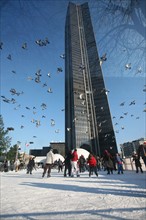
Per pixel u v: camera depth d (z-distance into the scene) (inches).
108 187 225.8
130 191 186.4
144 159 321.4
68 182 305.7
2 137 1266.0
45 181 339.3
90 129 2795.3
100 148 2792.8
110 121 2326.5
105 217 95.3
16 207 129.6
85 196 166.2
